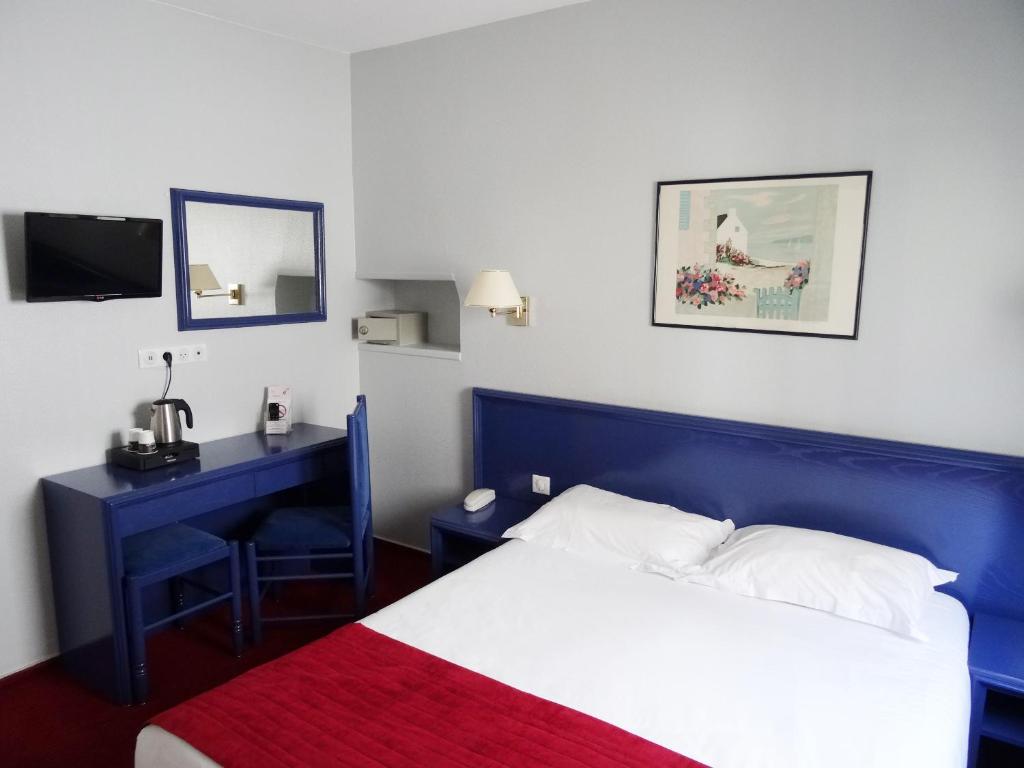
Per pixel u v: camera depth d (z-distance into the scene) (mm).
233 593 2873
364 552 3334
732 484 2793
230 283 3295
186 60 3035
